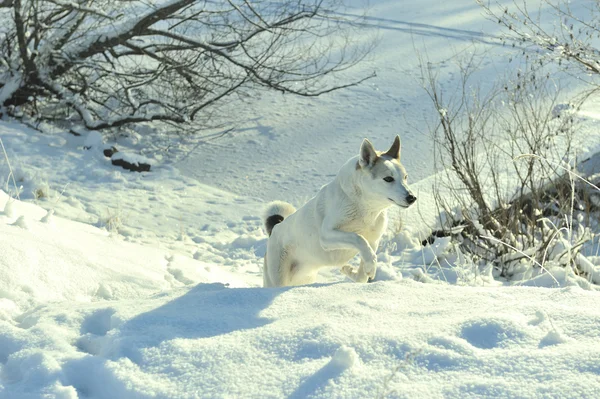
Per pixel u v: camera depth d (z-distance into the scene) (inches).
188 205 499.8
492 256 331.6
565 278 275.4
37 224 256.5
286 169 578.2
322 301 167.6
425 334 132.5
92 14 607.5
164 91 694.5
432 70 793.6
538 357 119.3
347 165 225.0
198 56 637.3
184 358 131.5
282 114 704.4
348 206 224.2
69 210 456.8
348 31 935.0
